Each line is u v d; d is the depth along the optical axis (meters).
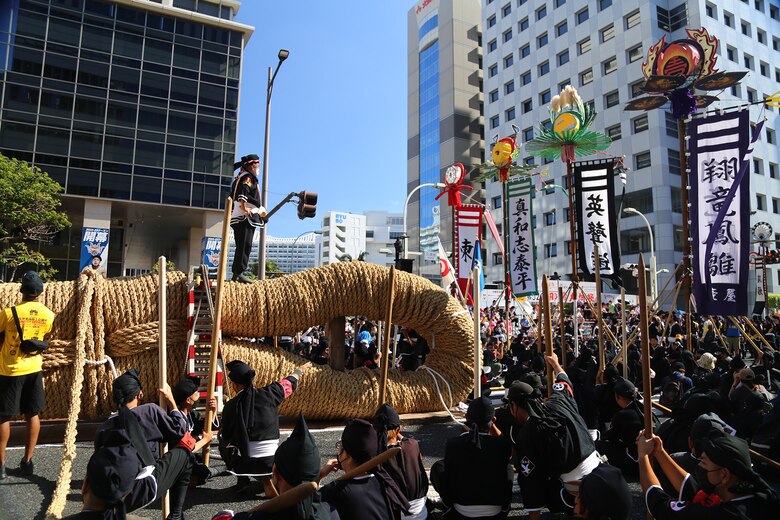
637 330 12.77
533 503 4.25
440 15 74.25
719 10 46.38
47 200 28.47
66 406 6.93
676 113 12.80
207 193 39.91
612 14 48.94
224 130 40.91
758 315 25.17
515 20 59.94
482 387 10.81
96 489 3.01
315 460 2.70
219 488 5.61
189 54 40.12
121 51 37.97
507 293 18.06
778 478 6.10
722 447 2.75
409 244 79.12
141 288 7.53
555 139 16.94
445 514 4.02
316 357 10.92
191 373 6.91
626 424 5.85
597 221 14.41
